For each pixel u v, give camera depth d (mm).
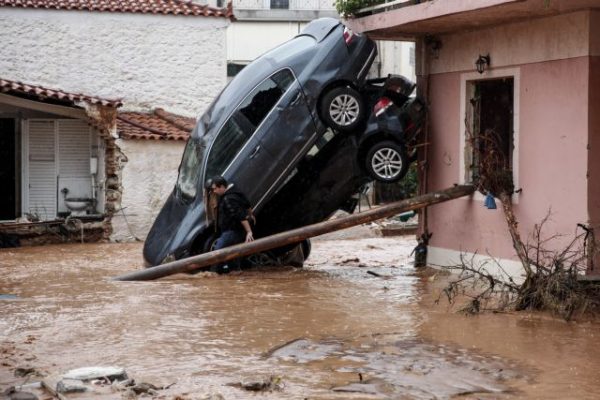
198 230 15414
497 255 14242
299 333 10398
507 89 15031
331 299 12664
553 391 8086
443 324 10859
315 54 15422
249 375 8602
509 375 8586
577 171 12633
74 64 27266
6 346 9797
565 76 12820
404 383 8312
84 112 24266
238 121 15594
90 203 25188
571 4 12180
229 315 11453
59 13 27047
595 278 11742
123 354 9445
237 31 39375
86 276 15570
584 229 12188
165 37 27844
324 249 21078
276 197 16047
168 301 12508
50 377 8500
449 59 15523
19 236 22203
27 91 22859
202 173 15578
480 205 14633
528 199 13578
